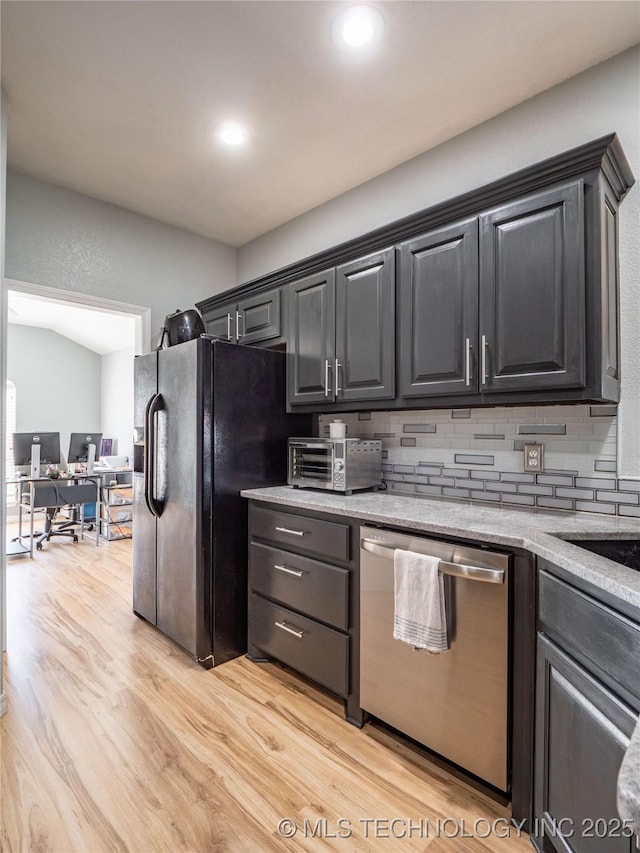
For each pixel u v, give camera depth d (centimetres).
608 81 187
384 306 215
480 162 227
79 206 290
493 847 135
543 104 205
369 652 183
